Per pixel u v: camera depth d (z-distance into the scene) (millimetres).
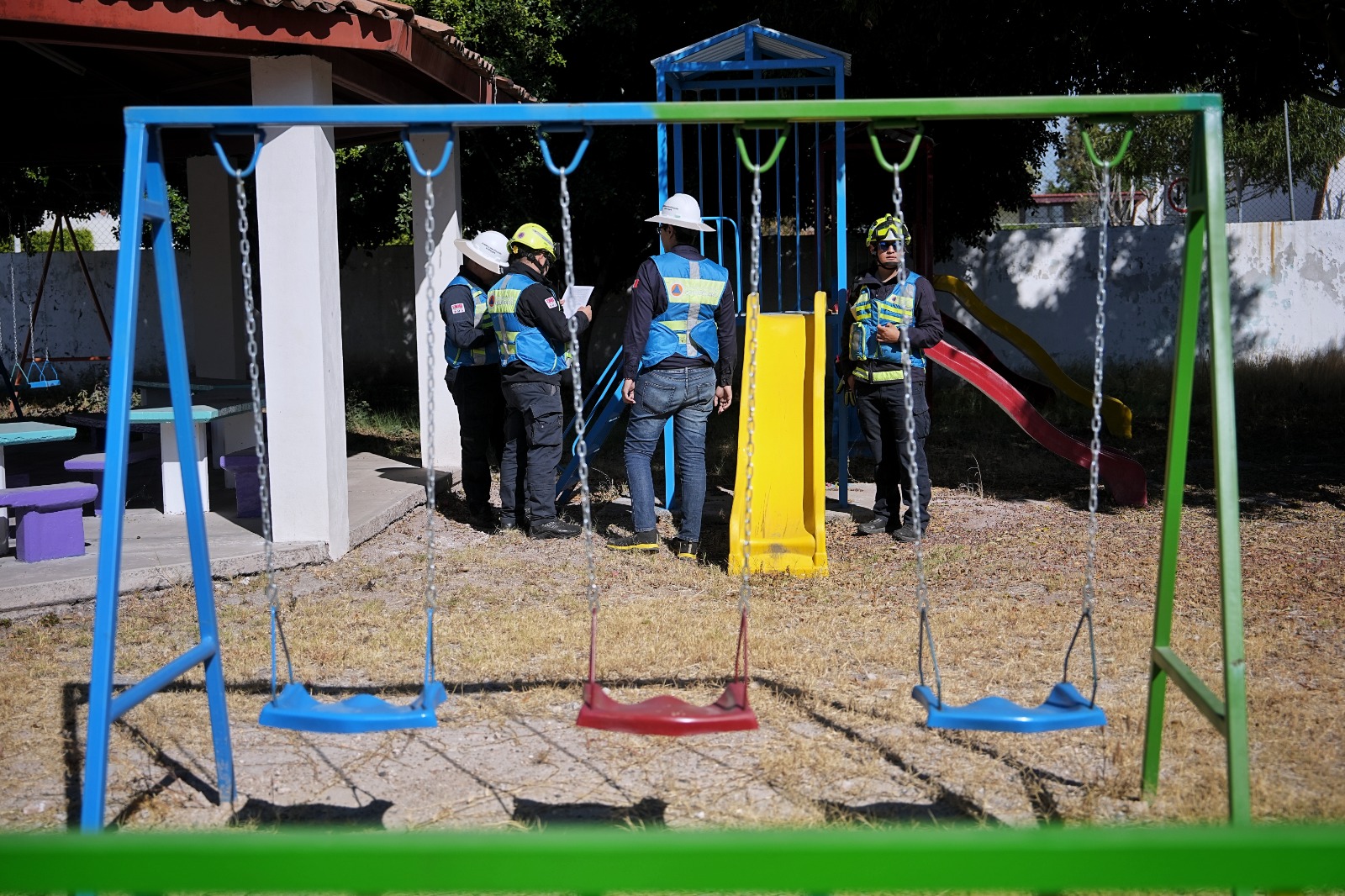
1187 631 5391
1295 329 17172
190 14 5875
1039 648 5184
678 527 7984
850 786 3783
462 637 5395
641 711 3209
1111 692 4613
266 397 6797
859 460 10766
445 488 9211
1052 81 10961
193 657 3572
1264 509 8359
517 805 3674
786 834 1786
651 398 6938
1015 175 15062
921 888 1779
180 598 6078
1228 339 3141
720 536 7715
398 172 14344
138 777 3939
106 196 16484
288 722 3215
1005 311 17531
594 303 16219
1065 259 17312
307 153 6531
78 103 9875
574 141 13883
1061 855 1775
